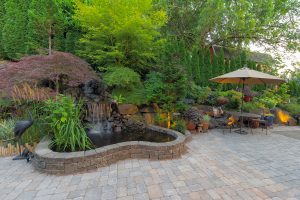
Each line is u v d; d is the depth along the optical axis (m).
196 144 5.35
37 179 3.20
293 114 9.62
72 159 3.43
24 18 7.69
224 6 9.34
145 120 6.50
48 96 5.39
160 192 2.80
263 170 3.64
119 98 6.48
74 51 8.03
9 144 4.36
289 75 14.05
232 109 8.34
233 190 2.89
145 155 4.21
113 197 2.67
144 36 6.79
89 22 6.82
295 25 10.48
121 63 7.42
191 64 9.97
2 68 5.38
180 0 10.52
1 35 8.07
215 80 7.18
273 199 2.66
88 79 6.03
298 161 4.12
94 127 5.73
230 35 10.80
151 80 7.00
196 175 3.38
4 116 5.75
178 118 6.54
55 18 7.54
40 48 7.23
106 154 3.79
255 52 12.46
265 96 10.43
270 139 6.04
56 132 4.21
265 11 9.66
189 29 11.53
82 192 2.79
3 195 2.70
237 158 4.27
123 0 6.52
